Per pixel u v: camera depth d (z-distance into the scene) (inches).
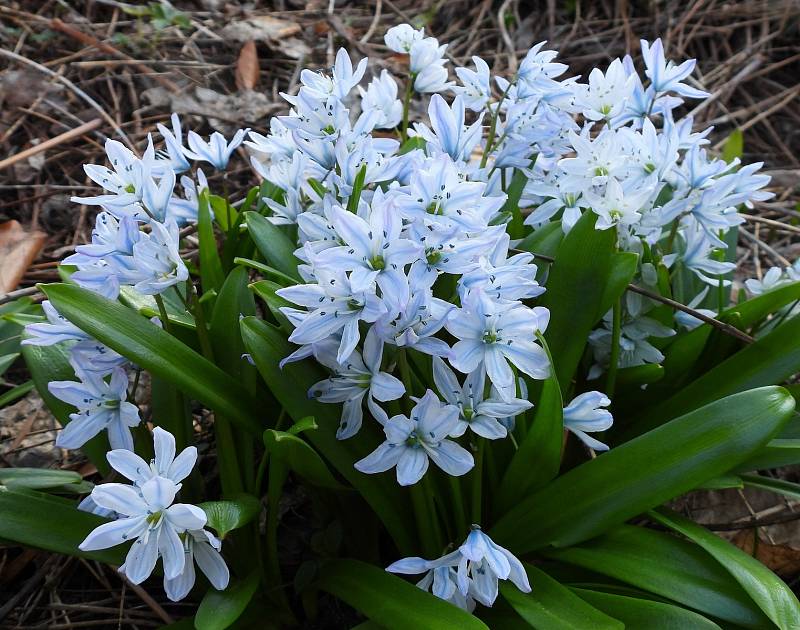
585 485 15.4
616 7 36.7
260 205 19.7
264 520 18.8
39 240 24.1
